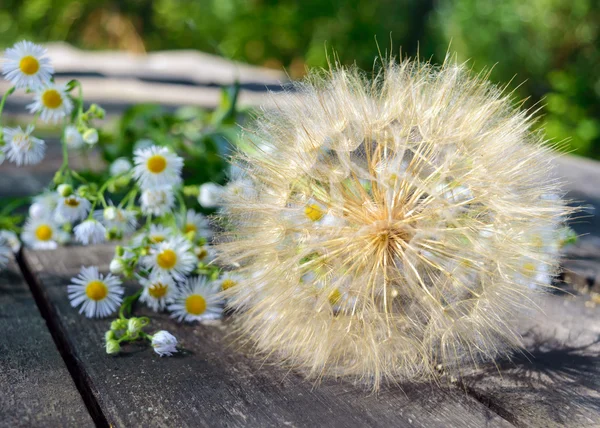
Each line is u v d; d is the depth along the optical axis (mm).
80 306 340
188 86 1049
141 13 2695
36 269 369
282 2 2395
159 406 283
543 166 310
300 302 299
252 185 315
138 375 298
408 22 2131
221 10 2535
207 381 296
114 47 2686
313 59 2258
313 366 298
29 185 482
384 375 300
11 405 279
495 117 310
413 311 296
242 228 311
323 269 299
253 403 286
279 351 311
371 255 296
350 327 295
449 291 295
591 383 300
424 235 292
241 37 2443
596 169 605
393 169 295
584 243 419
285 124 315
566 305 352
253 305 312
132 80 1075
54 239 397
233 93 497
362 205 299
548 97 1516
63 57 1424
